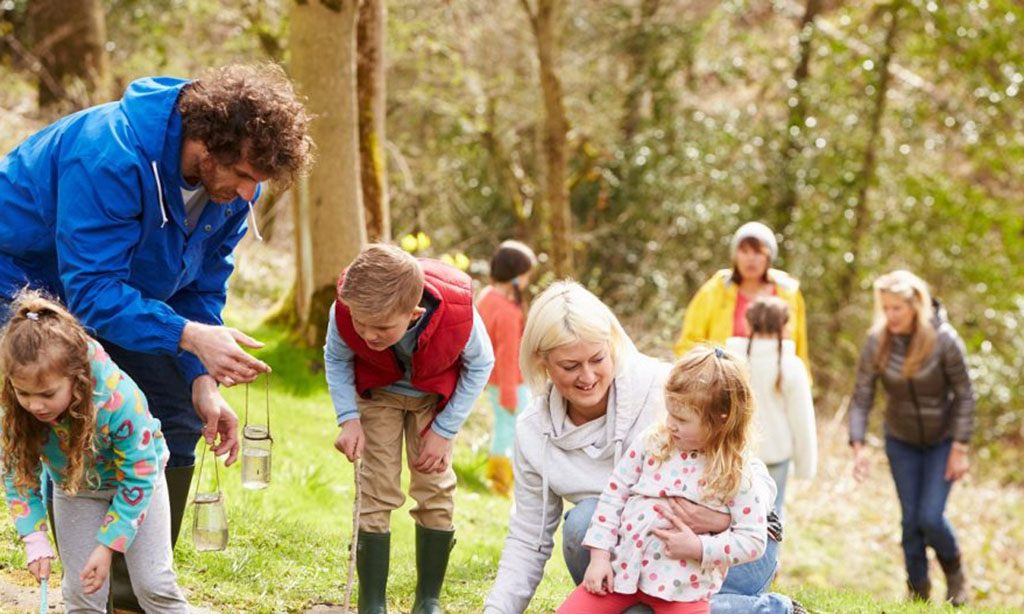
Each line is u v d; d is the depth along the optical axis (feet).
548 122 43.14
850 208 54.19
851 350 53.83
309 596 14.90
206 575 14.96
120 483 10.56
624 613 11.85
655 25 55.26
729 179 54.75
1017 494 45.60
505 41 53.16
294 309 32.45
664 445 11.76
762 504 11.73
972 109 54.39
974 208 54.39
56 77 43.98
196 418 12.62
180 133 10.75
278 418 26.13
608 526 11.80
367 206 31.94
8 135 39.29
